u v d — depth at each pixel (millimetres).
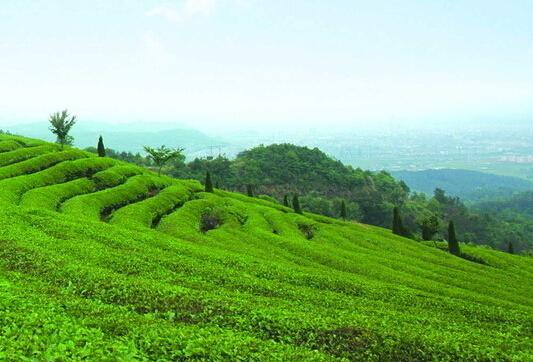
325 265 57688
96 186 84438
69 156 98688
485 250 94688
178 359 18594
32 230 42344
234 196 113750
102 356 16328
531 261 90125
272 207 111062
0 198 60406
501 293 55781
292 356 21469
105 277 30000
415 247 84875
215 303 28266
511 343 31375
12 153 94250
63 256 34406
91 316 22359
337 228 88812
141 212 70125
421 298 43219
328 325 27500
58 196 70625
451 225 89500
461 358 26547
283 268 46125
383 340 26953
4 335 17312
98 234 45281
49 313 20938
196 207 82000
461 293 50406
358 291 42375
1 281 25984
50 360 15336
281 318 27312
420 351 26484
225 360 19250
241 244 62062
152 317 24219
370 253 71812
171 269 37688
